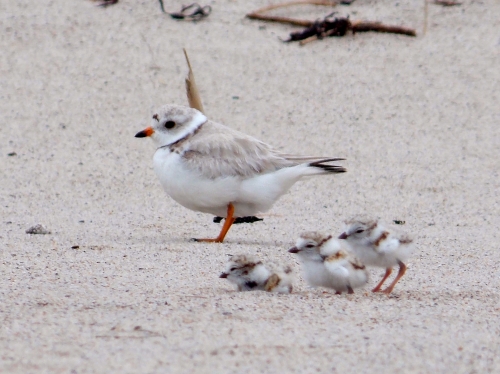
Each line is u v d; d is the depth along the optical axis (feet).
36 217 38.55
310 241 26.99
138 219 38.99
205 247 33.71
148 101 53.11
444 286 28.50
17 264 29.73
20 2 65.62
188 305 24.44
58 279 27.73
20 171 44.68
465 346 21.56
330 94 54.34
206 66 57.21
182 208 41.27
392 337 22.02
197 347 20.77
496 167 46.19
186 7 62.85
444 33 61.46
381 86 55.31
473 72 56.75
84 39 60.39
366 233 27.89
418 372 19.76
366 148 48.29
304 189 43.78
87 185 43.45
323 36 61.36
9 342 21.03
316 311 24.17
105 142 48.75
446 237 36.47
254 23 63.31
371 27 61.82
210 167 35.32
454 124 51.13
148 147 48.60
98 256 31.32
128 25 62.39
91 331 21.89
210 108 52.11
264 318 23.27
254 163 35.86
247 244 34.76
